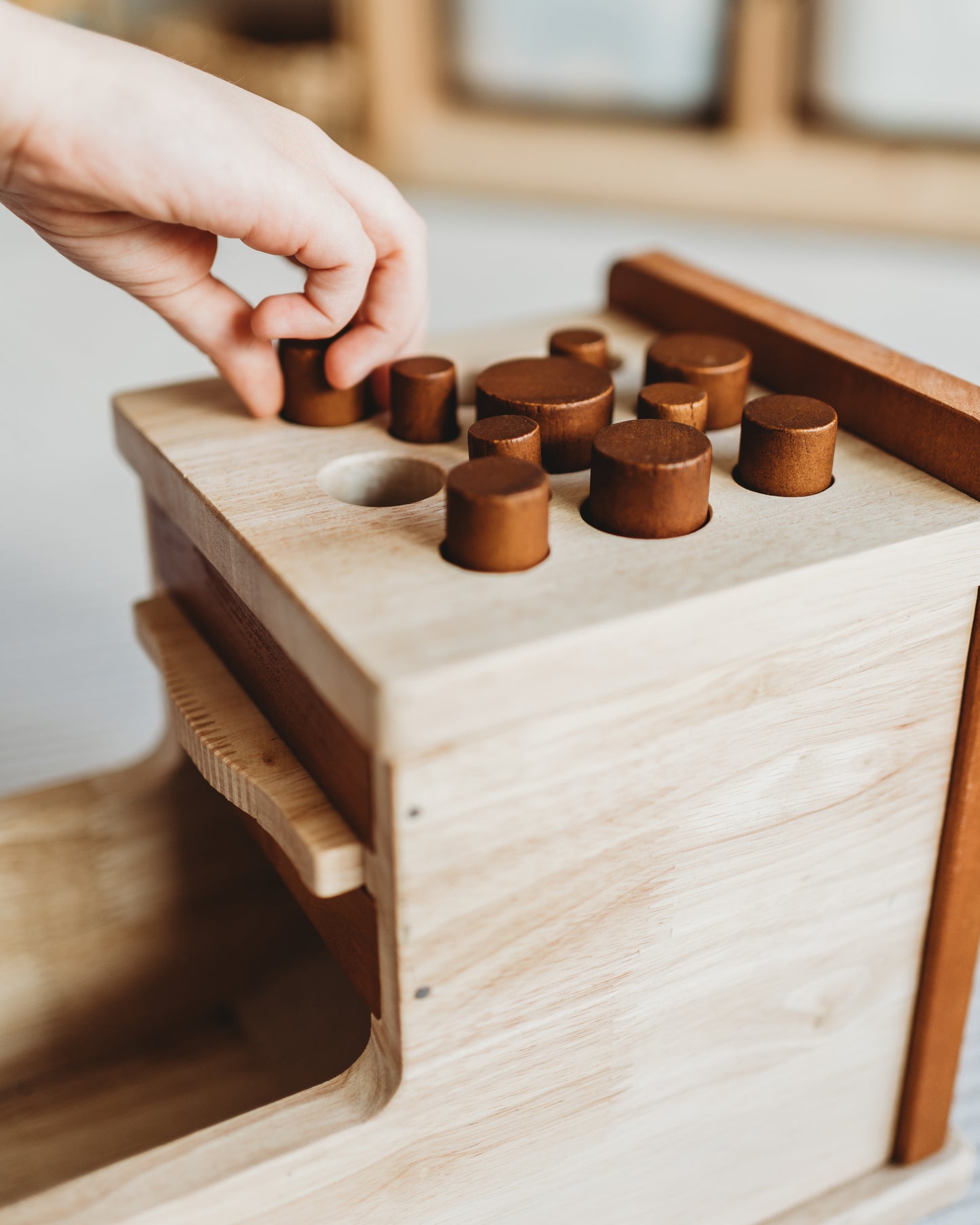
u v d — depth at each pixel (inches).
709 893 20.2
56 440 52.7
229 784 20.1
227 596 21.5
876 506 20.0
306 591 18.3
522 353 24.5
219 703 21.3
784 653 19.1
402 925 18.2
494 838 18.3
